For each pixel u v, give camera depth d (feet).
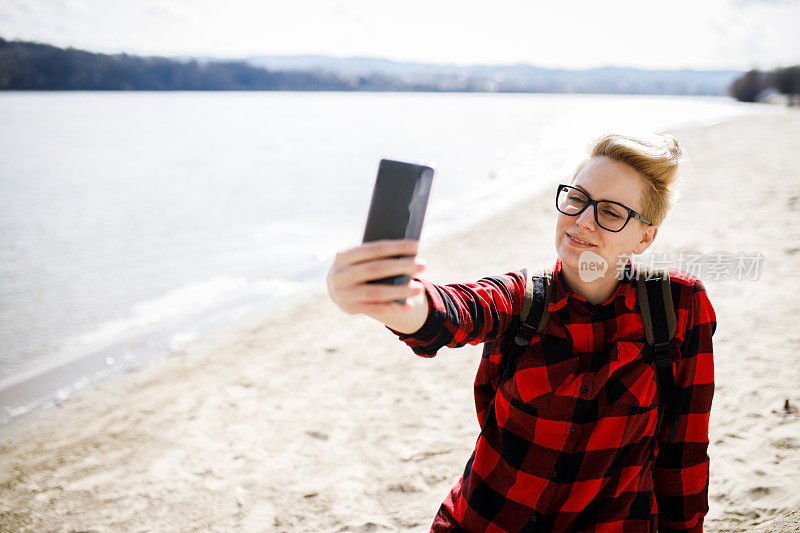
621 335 4.06
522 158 97.19
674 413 4.21
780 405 11.03
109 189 70.13
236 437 13.80
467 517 4.33
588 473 4.01
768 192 34.12
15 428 15.84
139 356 20.81
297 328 22.22
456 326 3.59
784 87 340.18
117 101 357.82
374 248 2.60
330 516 10.23
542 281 4.15
